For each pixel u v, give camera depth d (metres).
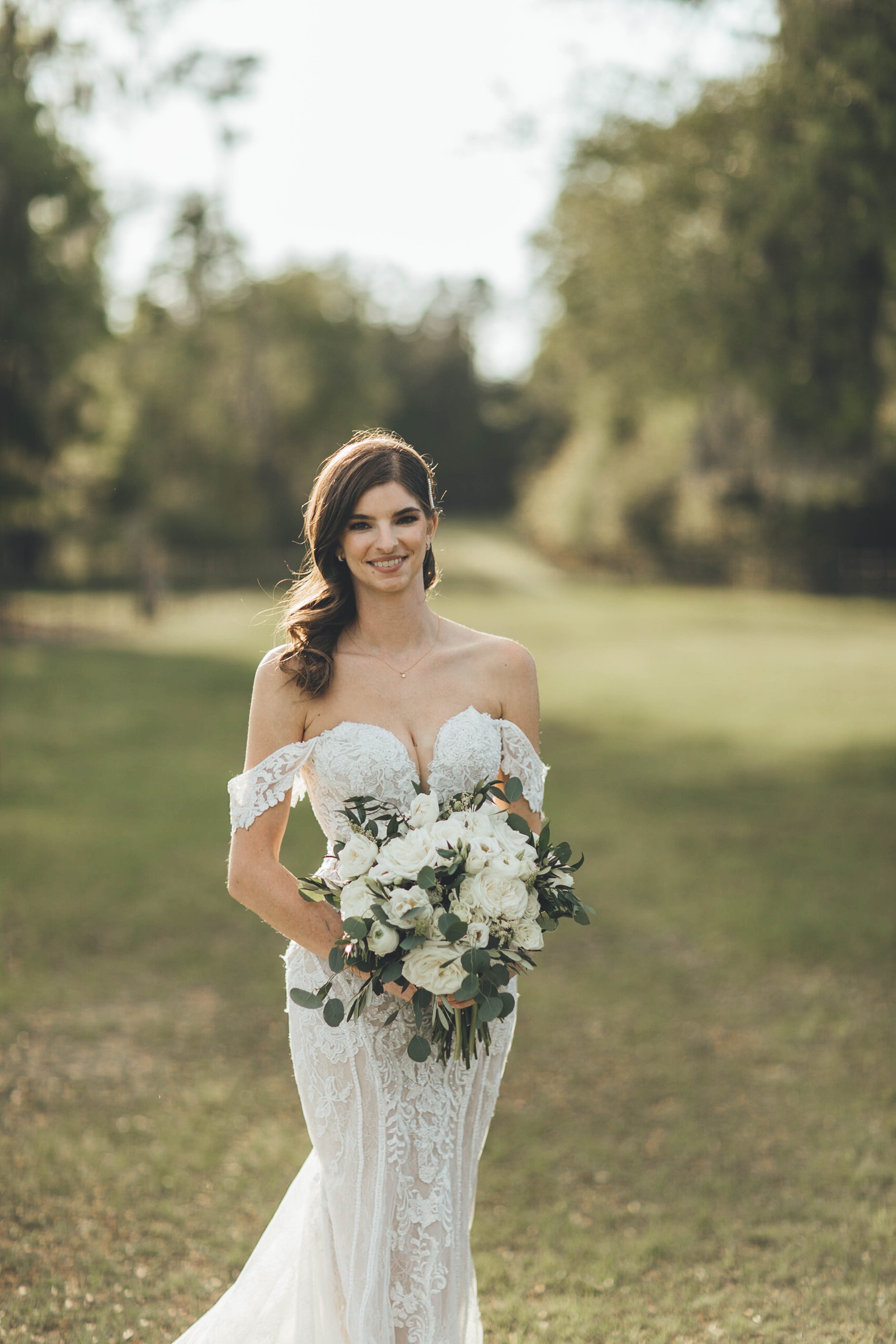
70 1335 3.15
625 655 23.08
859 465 13.22
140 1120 4.60
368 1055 2.60
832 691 17.50
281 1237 2.83
